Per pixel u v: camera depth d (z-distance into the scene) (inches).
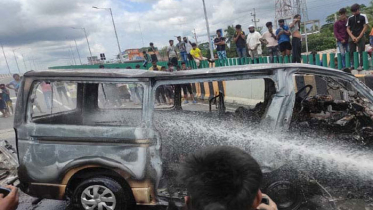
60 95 156.6
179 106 164.9
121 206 110.7
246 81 167.9
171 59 554.3
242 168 34.0
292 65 115.1
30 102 115.5
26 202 148.1
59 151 111.3
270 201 45.9
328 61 312.0
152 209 126.0
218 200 33.2
